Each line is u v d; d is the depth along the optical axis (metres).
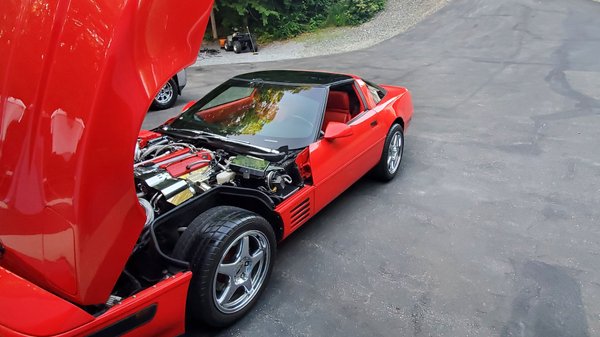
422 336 2.62
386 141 4.59
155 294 2.10
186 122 3.93
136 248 2.37
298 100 3.80
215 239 2.40
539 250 3.50
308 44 18.72
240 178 3.23
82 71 1.75
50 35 1.86
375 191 4.64
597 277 3.15
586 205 4.22
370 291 3.03
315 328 2.68
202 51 18.17
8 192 1.95
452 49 14.48
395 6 22.75
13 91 1.94
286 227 3.11
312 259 3.40
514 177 4.91
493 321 2.73
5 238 2.00
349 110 4.23
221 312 2.55
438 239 3.68
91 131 1.71
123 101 1.75
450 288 3.05
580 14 17.47
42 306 1.79
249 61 15.69
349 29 20.70
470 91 9.16
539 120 6.96
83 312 1.82
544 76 10.00
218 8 20.03
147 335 2.14
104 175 1.76
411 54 14.39
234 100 4.01
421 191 4.62
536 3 19.89
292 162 3.29
